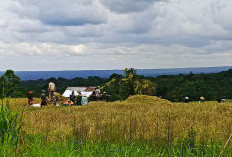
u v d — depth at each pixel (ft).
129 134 28.99
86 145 23.97
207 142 25.08
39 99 104.22
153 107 73.05
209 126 34.81
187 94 369.09
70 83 578.66
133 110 65.41
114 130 30.53
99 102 93.04
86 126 30.66
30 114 57.00
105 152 23.07
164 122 37.32
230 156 21.16
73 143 23.73
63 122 45.09
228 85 394.11
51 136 30.99
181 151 22.48
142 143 26.27
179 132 30.78
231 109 63.26
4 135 24.16
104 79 556.10
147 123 37.40
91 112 59.82
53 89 100.68
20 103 86.48
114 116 50.26
